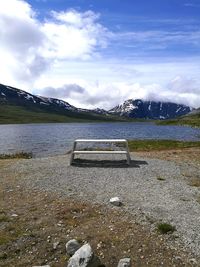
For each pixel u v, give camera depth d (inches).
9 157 1330.0
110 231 428.1
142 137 3255.4
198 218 474.3
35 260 369.4
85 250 355.6
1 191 598.2
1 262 364.5
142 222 458.0
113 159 939.3
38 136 3501.5
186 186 652.7
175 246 396.2
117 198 535.8
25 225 442.3
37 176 713.0
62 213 485.4
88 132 4411.9
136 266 358.3
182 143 1704.0
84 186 636.1
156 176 734.5
